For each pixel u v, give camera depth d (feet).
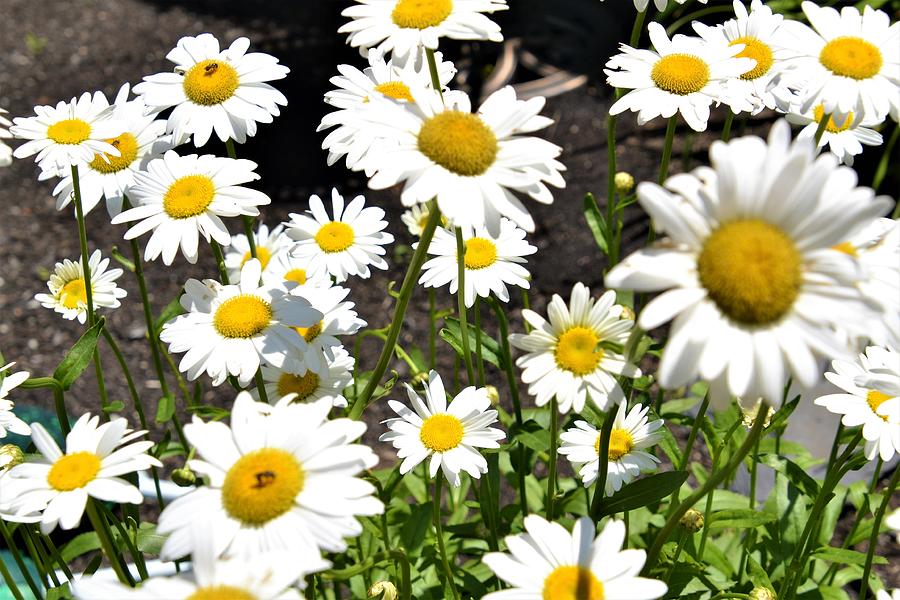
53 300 2.58
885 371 2.12
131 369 4.02
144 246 4.69
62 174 2.44
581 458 2.42
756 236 1.82
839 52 2.30
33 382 2.27
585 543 1.93
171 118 2.41
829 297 1.82
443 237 2.56
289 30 6.45
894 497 3.20
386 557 2.10
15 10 6.69
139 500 2.01
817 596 2.73
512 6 5.81
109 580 1.86
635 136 5.12
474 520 2.83
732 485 3.23
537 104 2.05
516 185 2.00
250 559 1.84
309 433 1.93
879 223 2.06
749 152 1.84
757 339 1.82
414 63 2.18
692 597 2.57
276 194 4.96
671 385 1.80
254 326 2.24
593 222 2.72
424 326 4.11
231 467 1.91
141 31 6.50
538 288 4.29
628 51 2.45
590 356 2.17
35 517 2.10
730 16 5.22
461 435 2.33
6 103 5.64
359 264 2.60
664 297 1.82
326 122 2.36
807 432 3.41
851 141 2.55
